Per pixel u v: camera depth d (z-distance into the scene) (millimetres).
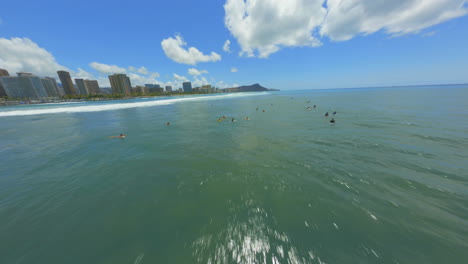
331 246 4395
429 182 6852
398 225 4906
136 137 14844
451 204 5633
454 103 31875
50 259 4289
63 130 18672
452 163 8328
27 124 23422
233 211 5652
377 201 5898
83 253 4402
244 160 9359
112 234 4910
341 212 5465
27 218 5508
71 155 10805
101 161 9773
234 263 4082
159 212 5688
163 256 4281
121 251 4430
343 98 54000
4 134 17406
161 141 13445
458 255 4055
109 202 6227
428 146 10562
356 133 13797
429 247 4262
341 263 4000
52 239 4777
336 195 6277
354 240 4527
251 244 4508
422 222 4973
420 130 14188
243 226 5055
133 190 6906
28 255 4383
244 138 13609
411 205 5652
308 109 30422
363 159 8992
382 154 9555
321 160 9031
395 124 16484
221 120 22531
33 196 6645
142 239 4738
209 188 6910
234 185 7062
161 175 8023
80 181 7664
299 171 7996
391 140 11812
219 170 8336
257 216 5414
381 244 4395
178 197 6414
